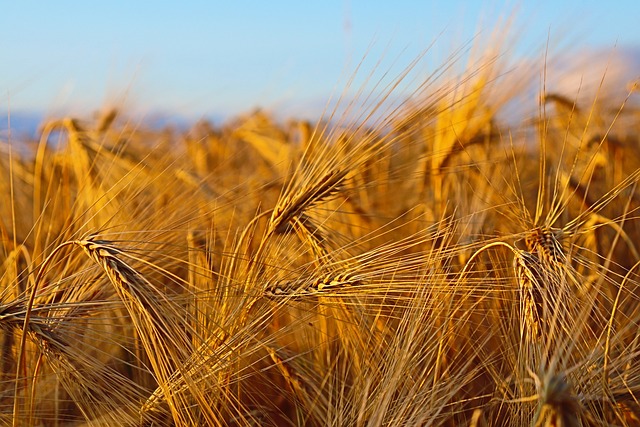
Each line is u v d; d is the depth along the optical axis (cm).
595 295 85
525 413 80
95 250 80
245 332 86
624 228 115
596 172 125
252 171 155
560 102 123
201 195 111
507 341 87
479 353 92
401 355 84
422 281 85
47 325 83
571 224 88
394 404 84
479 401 91
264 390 97
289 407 97
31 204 128
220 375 86
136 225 99
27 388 86
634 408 80
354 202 114
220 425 82
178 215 104
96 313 89
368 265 86
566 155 125
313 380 94
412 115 91
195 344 84
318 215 101
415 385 83
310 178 91
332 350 98
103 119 130
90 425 84
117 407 84
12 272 99
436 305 86
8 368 90
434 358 90
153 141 134
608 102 125
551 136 128
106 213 108
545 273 80
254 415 90
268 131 177
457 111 112
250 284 89
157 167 114
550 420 69
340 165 90
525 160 122
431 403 83
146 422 85
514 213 94
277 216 91
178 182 116
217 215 108
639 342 88
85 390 84
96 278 90
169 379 81
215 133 177
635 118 135
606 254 111
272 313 88
